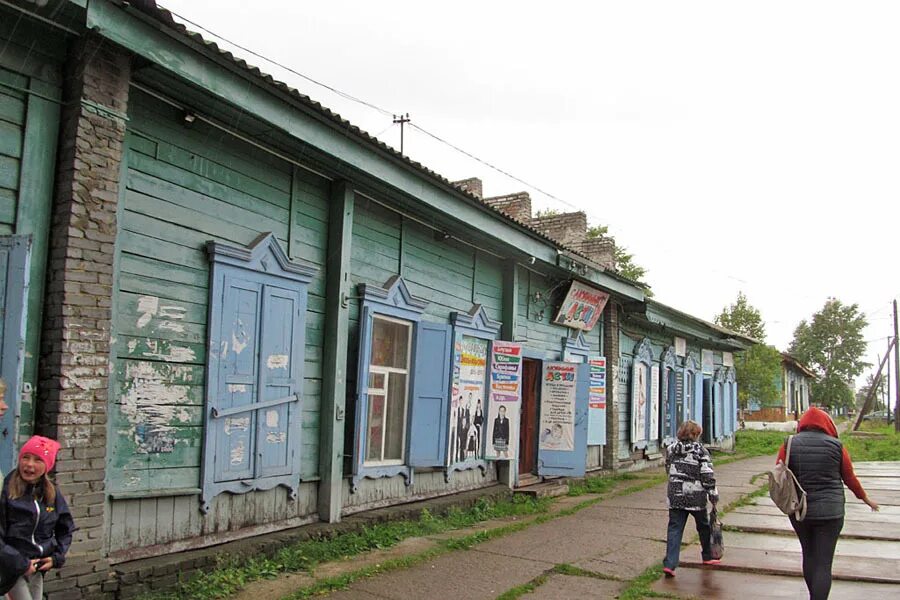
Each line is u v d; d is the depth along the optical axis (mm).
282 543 7348
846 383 77062
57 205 5516
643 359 19516
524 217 14961
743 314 42156
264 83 6656
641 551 8531
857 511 12125
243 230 7422
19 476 4023
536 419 13984
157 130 6480
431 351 10312
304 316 8094
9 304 5168
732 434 29516
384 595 6402
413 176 9141
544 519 10594
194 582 6117
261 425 7430
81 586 5375
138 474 6176
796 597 6648
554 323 14727
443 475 10945
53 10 5238
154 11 5570
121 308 6082
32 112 5461
